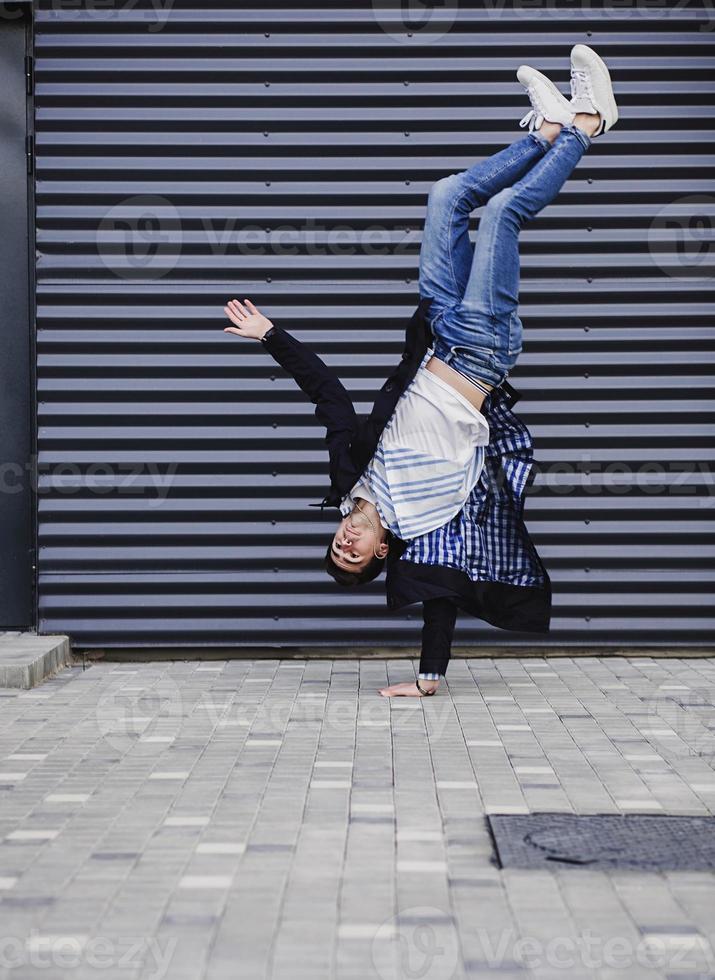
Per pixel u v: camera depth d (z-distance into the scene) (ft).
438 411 19.38
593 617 23.63
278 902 10.30
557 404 23.50
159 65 23.25
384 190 23.47
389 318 23.49
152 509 23.40
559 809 13.08
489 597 19.88
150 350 23.34
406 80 23.41
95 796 13.65
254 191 23.39
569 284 23.44
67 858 11.49
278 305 23.45
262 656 23.70
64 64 23.24
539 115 19.72
